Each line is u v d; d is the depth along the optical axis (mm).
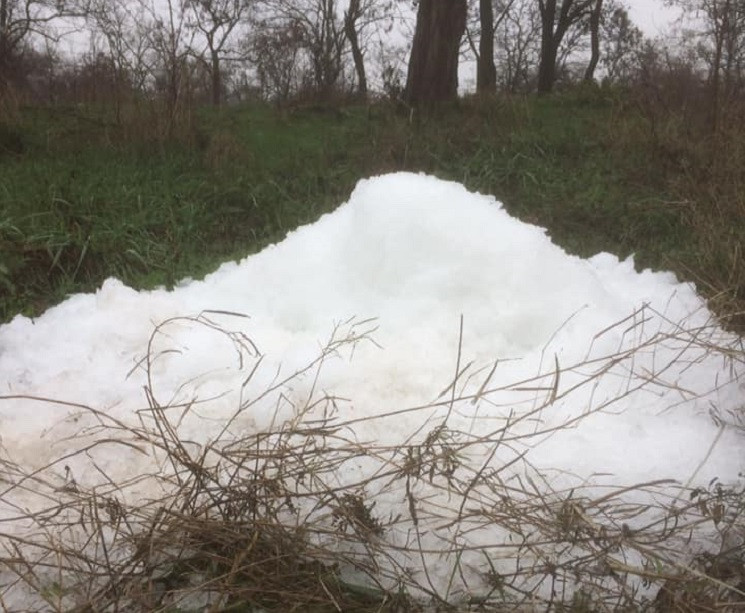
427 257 2750
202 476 1912
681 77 8109
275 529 1845
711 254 4000
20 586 1760
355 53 25719
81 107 8211
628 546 1813
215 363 2498
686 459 2148
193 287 3322
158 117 7043
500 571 1824
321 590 1796
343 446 2105
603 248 4863
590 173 6520
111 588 1741
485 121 8172
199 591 1782
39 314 3559
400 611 1759
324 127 9125
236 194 5750
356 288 2807
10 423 2236
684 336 2734
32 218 4625
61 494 1954
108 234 4551
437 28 10719
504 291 2695
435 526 1905
